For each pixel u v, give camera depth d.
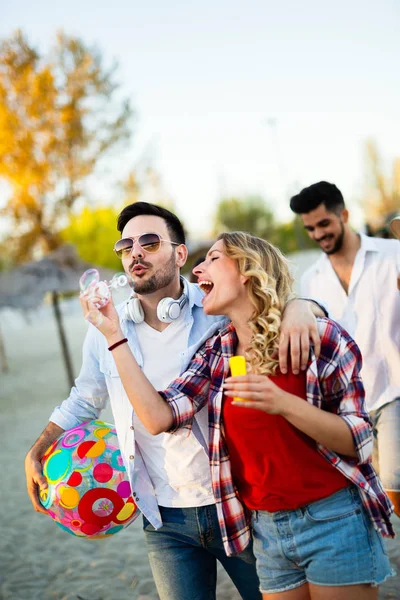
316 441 1.95
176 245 2.52
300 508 1.96
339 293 3.88
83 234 29.55
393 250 3.76
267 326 1.99
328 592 1.91
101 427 2.58
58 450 2.49
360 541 1.91
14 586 4.04
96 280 2.12
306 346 1.93
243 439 1.99
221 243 2.16
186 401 2.16
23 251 21.45
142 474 2.42
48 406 10.77
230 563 2.42
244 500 2.10
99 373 2.58
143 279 2.42
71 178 21.00
